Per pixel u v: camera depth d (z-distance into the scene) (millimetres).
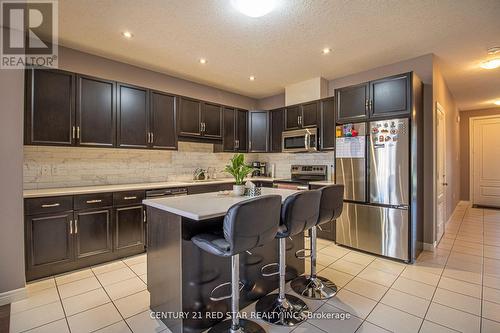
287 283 2416
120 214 3002
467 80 4227
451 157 5023
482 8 2295
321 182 3951
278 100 5238
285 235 1849
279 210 1688
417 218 3072
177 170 4215
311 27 2631
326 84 4305
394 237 2938
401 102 2898
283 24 2576
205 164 4625
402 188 2875
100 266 2812
